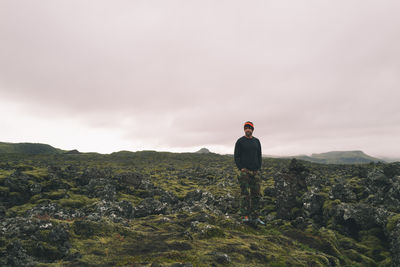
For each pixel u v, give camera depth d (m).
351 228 12.59
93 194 19.50
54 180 20.41
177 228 9.09
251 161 10.19
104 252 6.09
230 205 18.06
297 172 19.59
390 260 9.58
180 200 19.91
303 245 9.31
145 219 11.25
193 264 5.41
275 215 16.47
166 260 5.44
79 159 99.06
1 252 5.42
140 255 5.97
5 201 15.89
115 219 9.66
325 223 14.22
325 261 7.79
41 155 108.38
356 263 9.38
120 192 20.98
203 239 7.54
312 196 16.05
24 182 18.14
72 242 6.33
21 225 6.45
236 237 8.23
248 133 10.26
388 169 17.00
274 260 6.76
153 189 22.39
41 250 5.71
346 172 31.53
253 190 10.28
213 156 128.38
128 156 124.69
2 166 28.05
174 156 126.50
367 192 15.98
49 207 12.64
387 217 11.75
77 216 11.73
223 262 5.84
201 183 33.38
